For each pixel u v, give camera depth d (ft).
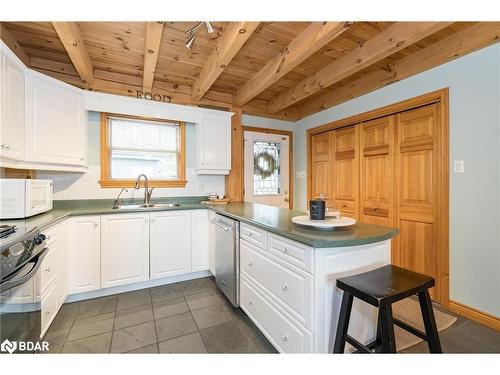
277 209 8.26
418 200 8.26
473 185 6.80
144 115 9.66
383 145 9.42
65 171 8.47
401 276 3.97
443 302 7.44
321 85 9.18
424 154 8.11
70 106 8.03
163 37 7.15
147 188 9.78
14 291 4.05
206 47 7.70
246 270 6.44
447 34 6.94
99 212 7.81
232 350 5.38
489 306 6.46
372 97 9.72
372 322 4.88
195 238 9.43
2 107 5.73
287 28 6.72
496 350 5.45
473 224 6.80
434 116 7.80
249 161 12.83
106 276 7.94
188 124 11.14
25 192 6.14
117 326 6.31
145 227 8.55
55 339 5.77
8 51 5.81
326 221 5.12
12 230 4.86
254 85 9.66
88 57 8.04
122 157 10.00
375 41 7.00
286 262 4.80
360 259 4.55
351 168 10.80
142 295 8.11
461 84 7.03
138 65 8.84
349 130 10.89
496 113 6.36
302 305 4.35
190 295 8.11
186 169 11.09
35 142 7.00
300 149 13.69
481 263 6.63
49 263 5.94
